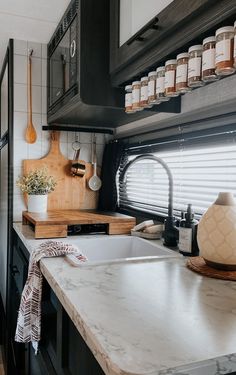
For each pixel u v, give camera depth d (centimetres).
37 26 199
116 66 137
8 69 223
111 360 54
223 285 92
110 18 144
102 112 170
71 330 99
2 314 262
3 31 206
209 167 145
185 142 158
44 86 223
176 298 81
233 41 85
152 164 191
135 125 200
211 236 103
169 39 102
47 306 125
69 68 164
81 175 224
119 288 88
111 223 181
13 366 214
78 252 123
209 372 54
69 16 166
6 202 242
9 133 218
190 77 100
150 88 123
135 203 208
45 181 203
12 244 214
